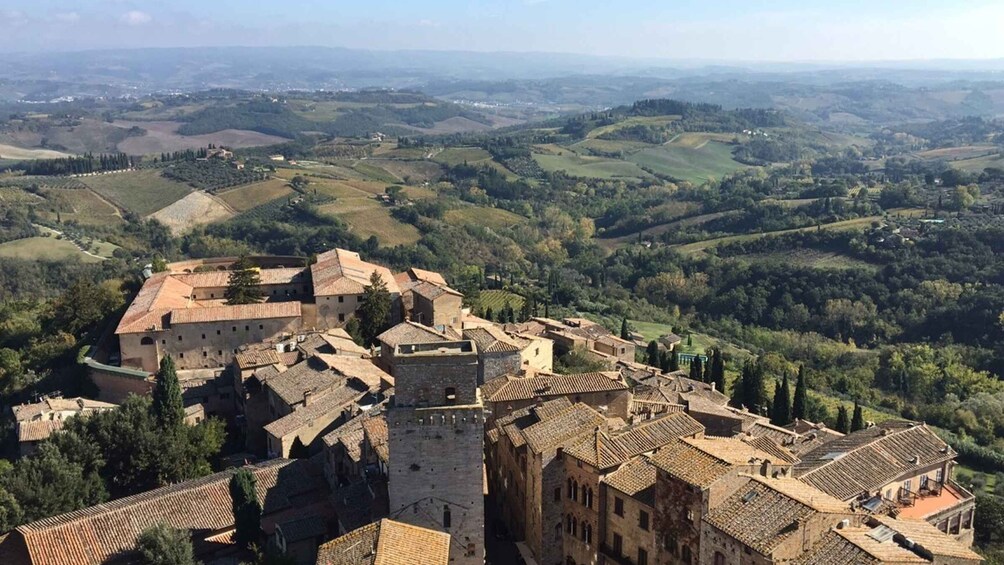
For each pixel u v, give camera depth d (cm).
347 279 14812
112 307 16312
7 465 9838
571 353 14038
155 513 7606
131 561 7112
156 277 16250
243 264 16825
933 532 5853
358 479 8038
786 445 8831
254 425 11019
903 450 7625
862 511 6047
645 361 16738
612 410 9456
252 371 11694
